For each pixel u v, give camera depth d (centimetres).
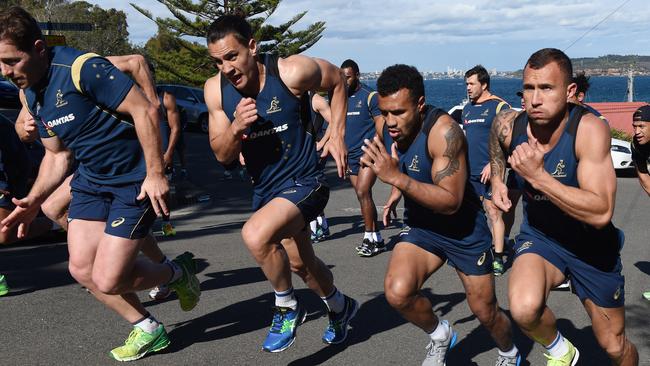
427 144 329
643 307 516
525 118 321
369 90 714
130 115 353
